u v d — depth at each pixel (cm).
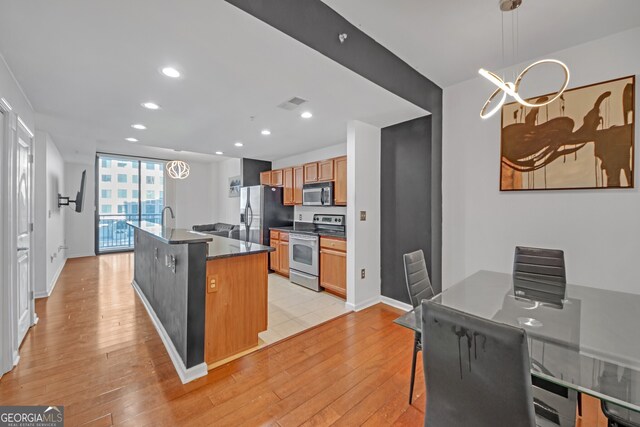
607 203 222
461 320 94
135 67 204
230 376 202
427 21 206
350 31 208
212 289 213
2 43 172
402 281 342
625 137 213
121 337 257
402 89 261
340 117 319
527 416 85
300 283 439
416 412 168
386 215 359
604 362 108
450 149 312
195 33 164
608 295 179
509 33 220
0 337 197
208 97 259
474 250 294
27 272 265
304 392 185
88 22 153
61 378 195
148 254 331
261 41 173
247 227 552
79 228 627
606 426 154
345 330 278
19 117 232
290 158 574
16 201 216
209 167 795
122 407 169
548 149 246
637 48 211
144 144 462
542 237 252
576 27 212
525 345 83
